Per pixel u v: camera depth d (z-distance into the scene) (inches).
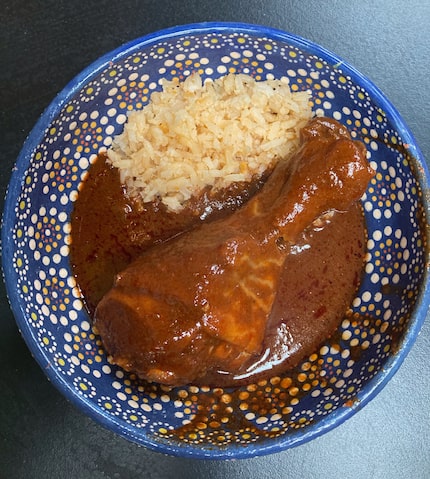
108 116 9.6
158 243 9.5
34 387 9.7
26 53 10.0
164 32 9.1
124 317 8.3
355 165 8.6
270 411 9.3
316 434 8.7
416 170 9.0
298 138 9.5
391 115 9.1
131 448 9.7
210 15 10.2
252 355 9.2
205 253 8.3
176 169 9.3
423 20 10.2
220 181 9.4
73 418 9.7
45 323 9.2
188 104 9.4
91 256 9.5
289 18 10.2
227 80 9.5
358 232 9.5
